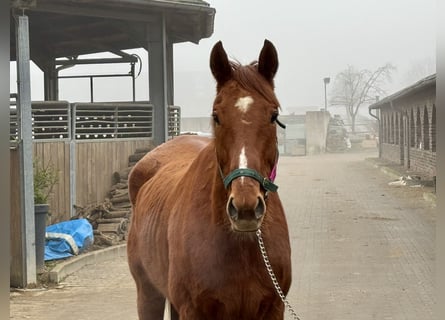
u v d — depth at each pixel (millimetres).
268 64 3475
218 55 3428
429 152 22062
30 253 8703
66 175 12547
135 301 7859
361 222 13516
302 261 9641
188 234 3570
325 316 6762
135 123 14734
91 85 17953
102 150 13461
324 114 47719
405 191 19375
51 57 18500
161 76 15055
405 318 6609
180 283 3621
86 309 7508
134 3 13586
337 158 39812
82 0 13156
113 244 11281
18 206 8703
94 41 17594
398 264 9266
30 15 15898
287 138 48094
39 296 8219
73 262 9758
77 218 12062
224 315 3498
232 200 3029
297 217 14531
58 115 12820
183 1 14453
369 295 7574
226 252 3404
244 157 3104
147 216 4594
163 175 4883
